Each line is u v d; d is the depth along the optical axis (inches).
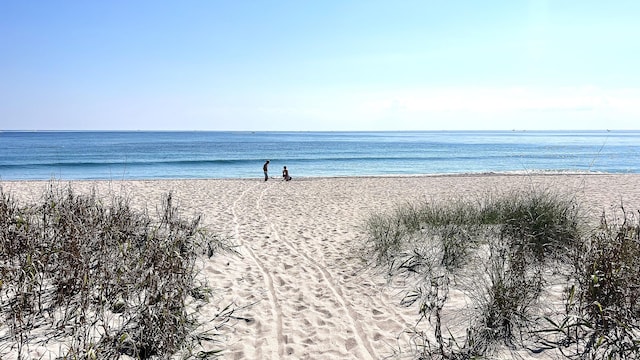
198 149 2632.9
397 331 177.2
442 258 243.6
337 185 767.7
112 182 783.1
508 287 172.7
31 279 166.7
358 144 3700.8
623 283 151.2
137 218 269.9
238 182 818.8
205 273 239.0
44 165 1423.5
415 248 262.4
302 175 1240.2
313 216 444.5
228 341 169.3
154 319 155.9
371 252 281.6
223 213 454.0
